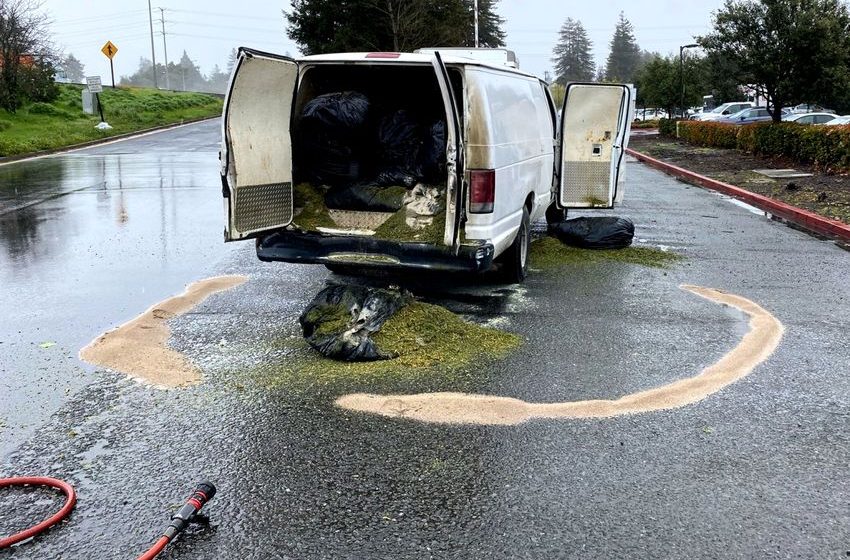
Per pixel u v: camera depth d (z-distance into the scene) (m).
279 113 6.02
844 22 21.22
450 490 3.56
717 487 3.60
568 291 7.26
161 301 6.83
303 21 34.31
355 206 6.36
